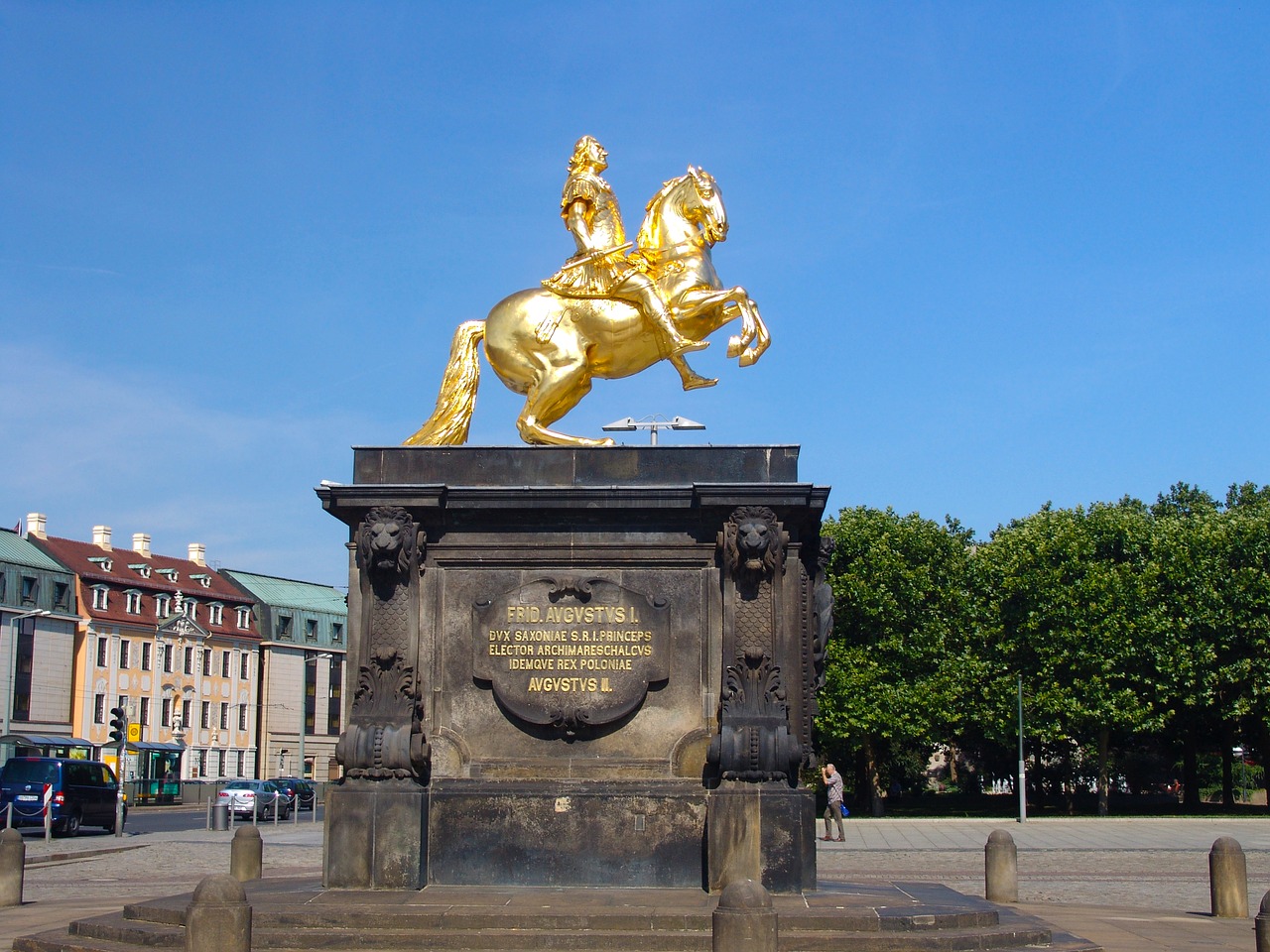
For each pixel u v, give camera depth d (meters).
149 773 64.19
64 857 27.42
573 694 14.11
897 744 52.16
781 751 13.41
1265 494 67.75
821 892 13.59
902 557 48.81
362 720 13.82
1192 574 47.59
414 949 11.36
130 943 11.84
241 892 9.47
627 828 13.67
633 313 15.54
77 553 78.19
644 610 14.23
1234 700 48.00
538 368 15.49
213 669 85.25
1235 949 12.80
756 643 13.83
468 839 13.71
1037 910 16.78
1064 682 48.28
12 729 69.00
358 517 14.45
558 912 11.80
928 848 30.70
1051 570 48.12
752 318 15.42
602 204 15.96
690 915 11.65
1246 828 39.88
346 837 13.45
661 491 14.22
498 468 14.59
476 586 14.44
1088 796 69.56
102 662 75.75
